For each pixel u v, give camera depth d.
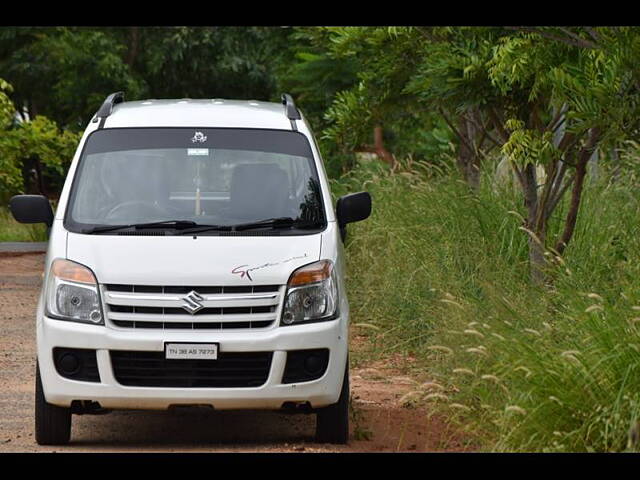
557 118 13.73
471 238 16.05
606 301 10.11
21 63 43.22
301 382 9.96
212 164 11.10
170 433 11.08
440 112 18.00
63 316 10.02
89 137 11.37
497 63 11.81
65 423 10.30
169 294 9.98
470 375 11.30
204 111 11.76
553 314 11.90
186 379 9.90
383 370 13.98
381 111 17.16
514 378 9.68
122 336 9.88
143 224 10.53
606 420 8.65
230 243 10.27
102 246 10.25
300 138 11.47
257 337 9.90
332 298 10.16
